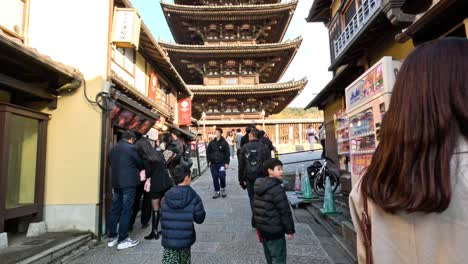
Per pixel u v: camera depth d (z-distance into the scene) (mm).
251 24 23312
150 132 9938
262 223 3252
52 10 5883
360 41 6465
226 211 7156
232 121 24125
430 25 4074
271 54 22750
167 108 12633
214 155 8633
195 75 25938
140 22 6668
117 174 4867
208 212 7055
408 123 832
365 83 4133
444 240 722
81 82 5672
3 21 5133
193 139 17328
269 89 22875
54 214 5402
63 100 5680
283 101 25094
